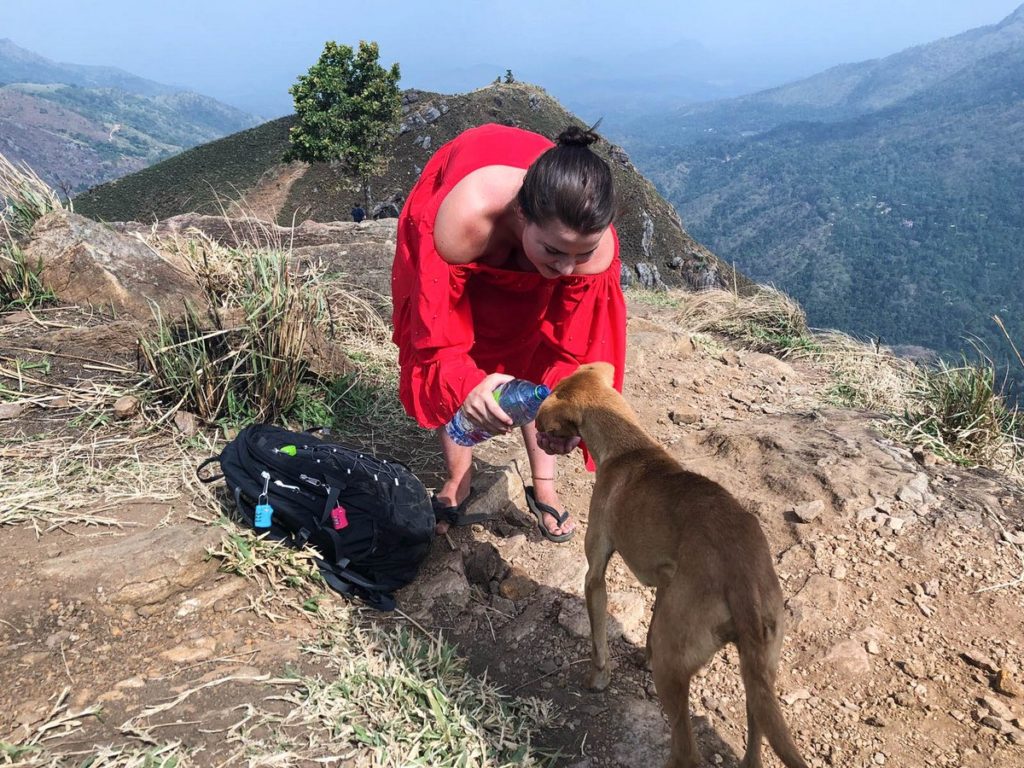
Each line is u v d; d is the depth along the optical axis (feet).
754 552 8.23
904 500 14.30
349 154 165.99
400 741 8.95
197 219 30.07
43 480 12.14
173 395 14.87
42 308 17.46
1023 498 14.58
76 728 8.45
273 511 11.66
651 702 10.45
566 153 8.53
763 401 20.26
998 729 9.86
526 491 13.83
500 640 11.50
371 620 11.39
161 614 10.26
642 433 10.52
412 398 11.71
